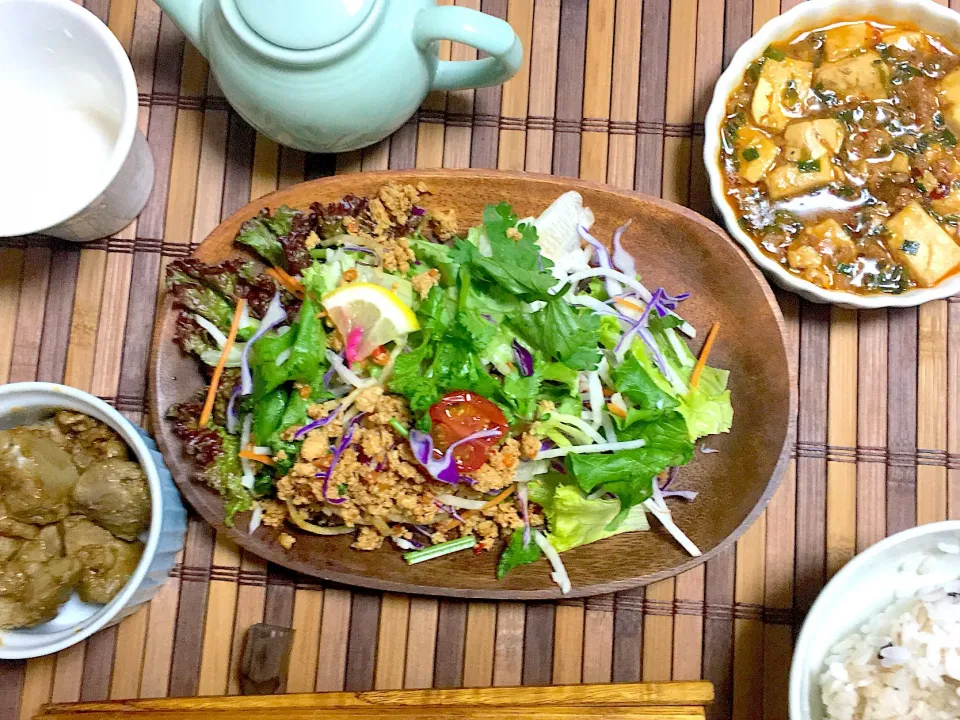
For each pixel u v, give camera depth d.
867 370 0.39
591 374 0.36
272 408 0.34
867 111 0.37
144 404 0.38
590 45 0.40
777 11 0.40
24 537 0.34
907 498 0.38
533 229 0.34
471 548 0.36
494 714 0.31
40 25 0.33
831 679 0.34
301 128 0.33
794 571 0.38
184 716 0.32
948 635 0.33
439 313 0.33
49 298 0.39
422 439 0.34
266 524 0.35
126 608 0.35
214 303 0.35
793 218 0.36
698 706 0.31
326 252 0.36
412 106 0.34
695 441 0.37
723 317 0.37
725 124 0.36
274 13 0.29
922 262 0.35
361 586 0.36
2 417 0.34
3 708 0.37
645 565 0.35
